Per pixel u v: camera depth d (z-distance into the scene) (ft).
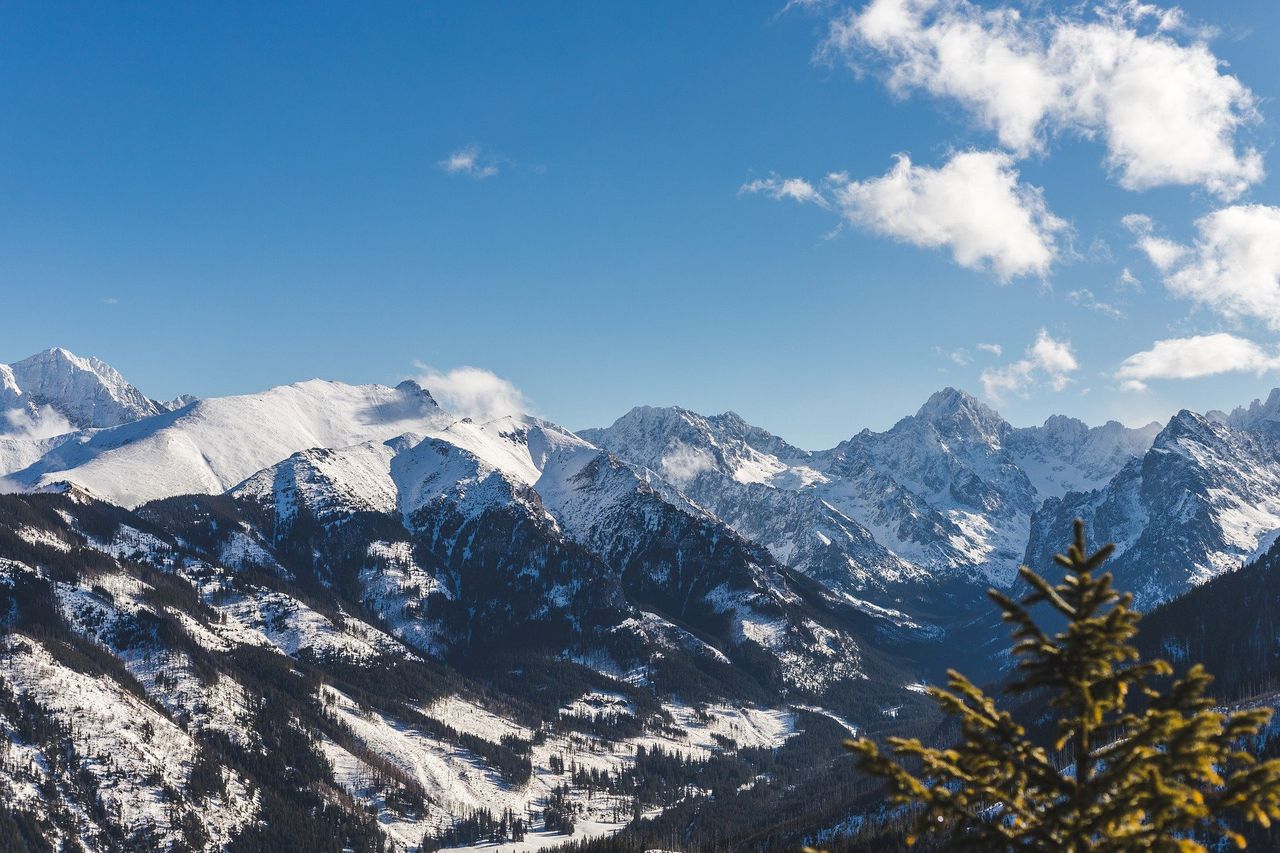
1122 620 95.14
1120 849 93.30
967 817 98.07
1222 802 93.30
